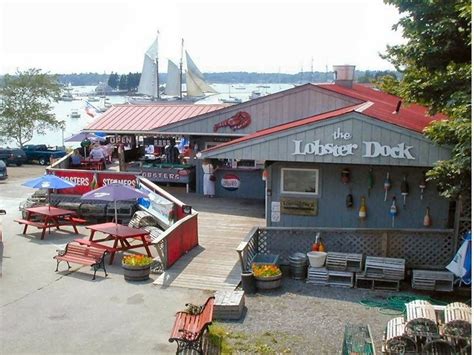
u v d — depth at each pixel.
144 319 11.35
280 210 15.80
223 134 23.06
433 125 11.83
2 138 45.91
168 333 10.70
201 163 24.28
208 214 20.48
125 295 12.72
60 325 11.05
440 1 11.80
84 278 13.92
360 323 11.20
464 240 12.62
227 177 23.80
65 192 21.28
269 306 12.12
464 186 10.81
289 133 14.34
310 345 10.21
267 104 22.17
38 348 10.05
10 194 26.36
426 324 9.38
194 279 13.66
